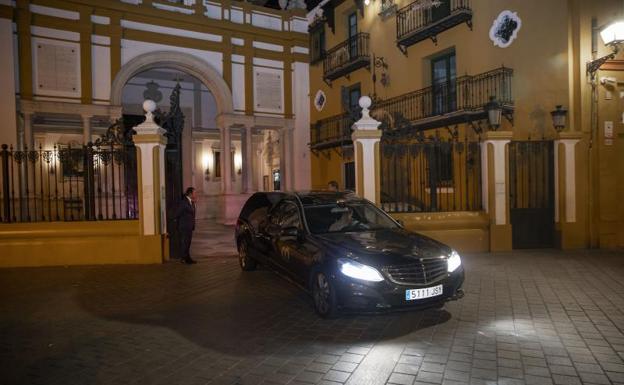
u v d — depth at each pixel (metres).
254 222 8.59
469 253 10.37
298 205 7.20
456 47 13.80
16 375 4.28
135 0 17.67
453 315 5.93
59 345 5.04
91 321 5.90
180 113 10.66
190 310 6.34
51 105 16.12
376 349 4.80
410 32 14.69
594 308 6.17
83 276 8.64
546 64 11.44
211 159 24.22
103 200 16.31
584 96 10.96
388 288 5.31
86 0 16.64
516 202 10.84
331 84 19.67
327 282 5.68
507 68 12.18
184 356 4.68
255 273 8.79
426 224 10.25
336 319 5.83
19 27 15.61
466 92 13.05
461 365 4.38
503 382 4.02
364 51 17.56
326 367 4.36
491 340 5.02
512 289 7.19
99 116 17.27
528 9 11.77
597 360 4.48
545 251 10.53
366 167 9.90
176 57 18.48
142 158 9.79
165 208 10.20
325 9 19.55
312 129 21.17
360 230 6.76
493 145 10.45
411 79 15.45
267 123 20.52
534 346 4.84
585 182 10.93
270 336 5.24
